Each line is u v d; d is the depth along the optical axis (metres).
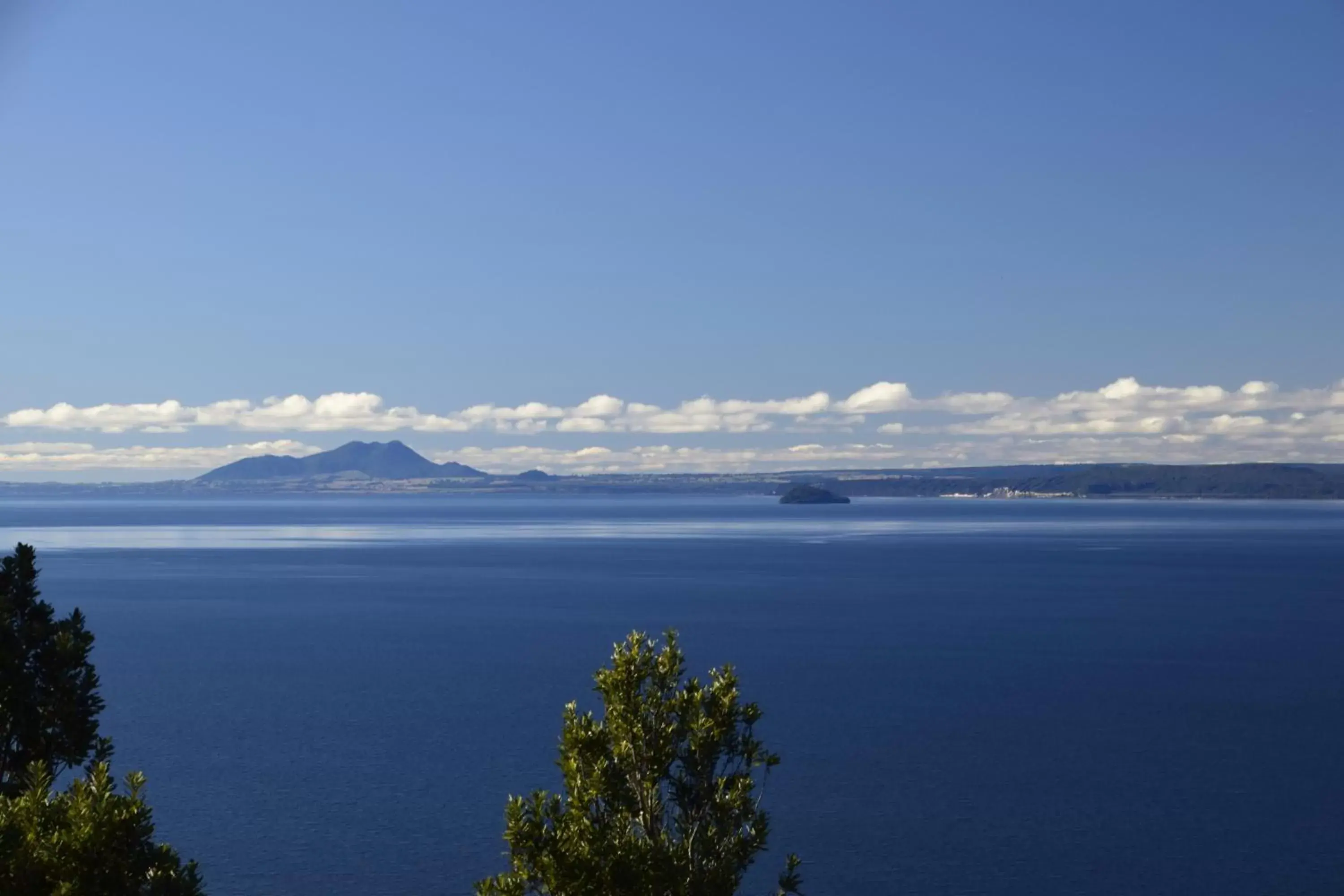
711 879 18.38
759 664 88.62
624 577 180.25
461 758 56.16
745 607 134.75
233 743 59.53
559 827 18.00
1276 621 119.50
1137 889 39.44
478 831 44.75
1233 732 62.94
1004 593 152.88
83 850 13.80
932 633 109.00
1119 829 45.75
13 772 17.95
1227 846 43.78
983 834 45.03
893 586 164.50
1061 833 45.22
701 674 83.38
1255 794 50.66
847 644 101.06
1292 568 199.38
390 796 49.47
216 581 170.38
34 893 13.82
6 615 17.84
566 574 185.62
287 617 122.00
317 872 40.44
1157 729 63.81
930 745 59.44
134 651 95.38
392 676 82.38
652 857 17.48
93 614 125.25
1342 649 97.81
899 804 48.84
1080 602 140.75
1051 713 68.31
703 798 19.48
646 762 18.94
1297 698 73.69
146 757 56.38
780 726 64.38
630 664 19.50
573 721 19.56
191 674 83.12
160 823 45.81
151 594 150.00
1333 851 43.22
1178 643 102.06
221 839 43.91
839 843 44.03
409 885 39.41
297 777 52.47
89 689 18.52
